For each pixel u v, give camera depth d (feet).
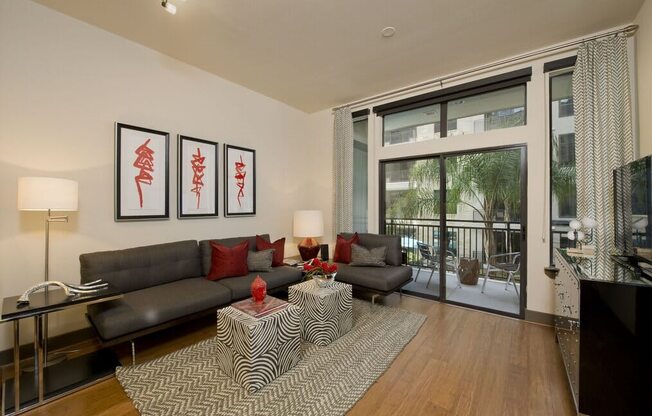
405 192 13.37
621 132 8.14
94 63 8.64
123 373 6.69
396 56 10.24
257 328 6.18
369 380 6.48
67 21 8.12
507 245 10.87
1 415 5.33
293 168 15.61
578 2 7.43
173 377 6.57
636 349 5.04
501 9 7.72
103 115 8.84
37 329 5.77
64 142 8.11
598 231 8.26
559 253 7.97
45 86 7.79
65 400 5.83
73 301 6.18
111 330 6.57
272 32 8.85
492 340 8.46
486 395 6.05
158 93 10.13
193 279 9.97
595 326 5.26
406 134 13.25
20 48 7.40
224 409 5.56
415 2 7.47
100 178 8.80
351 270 11.43
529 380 6.55
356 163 15.15
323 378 6.55
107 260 8.17
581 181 8.68
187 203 10.93
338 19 8.20
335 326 8.45
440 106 12.10
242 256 10.59
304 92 13.64
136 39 9.33
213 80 11.85
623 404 5.09
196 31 8.85
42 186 6.57
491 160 11.07
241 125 12.96
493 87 10.62
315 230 13.39
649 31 7.24
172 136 10.55
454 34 8.89
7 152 7.25
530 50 9.77
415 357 7.52
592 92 8.54
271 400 5.83
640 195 6.12
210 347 7.99
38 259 7.69
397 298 12.35
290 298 8.98
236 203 12.68
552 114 9.84
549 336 8.72
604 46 8.45
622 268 6.17
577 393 5.37
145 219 9.75
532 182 9.91
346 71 11.43
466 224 11.73
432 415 5.49
